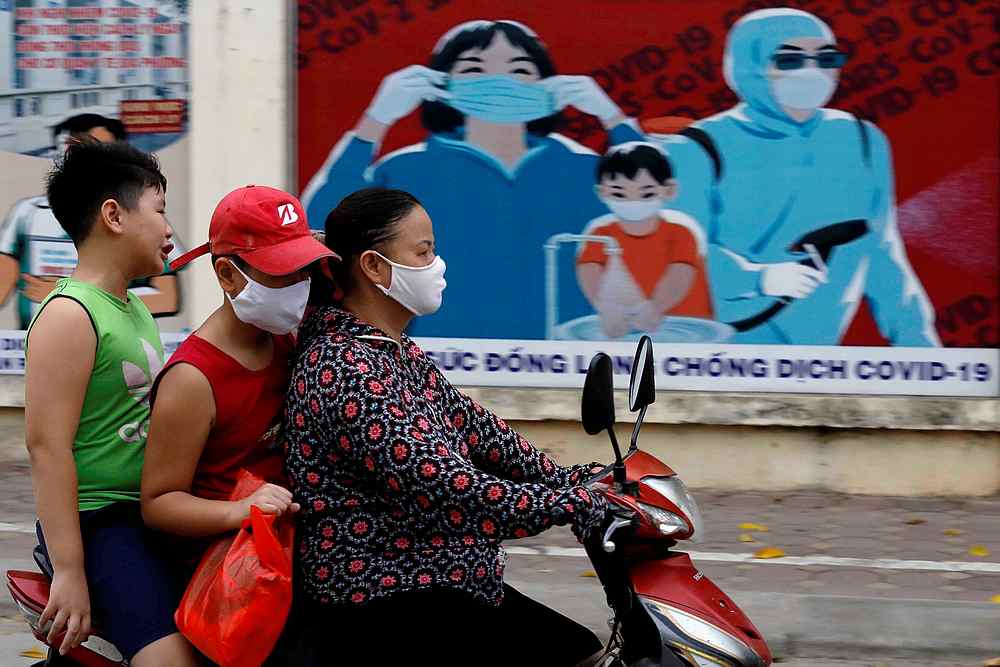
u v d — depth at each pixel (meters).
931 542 8.80
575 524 3.98
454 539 4.20
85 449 4.27
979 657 7.00
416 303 4.29
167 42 10.43
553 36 10.04
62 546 4.12
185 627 4.02
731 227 10.05
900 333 9.99
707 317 10.15
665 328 10.20
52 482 4.11
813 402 9.91
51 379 4.12
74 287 4.24
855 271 9.99
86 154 4.30
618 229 10.16
